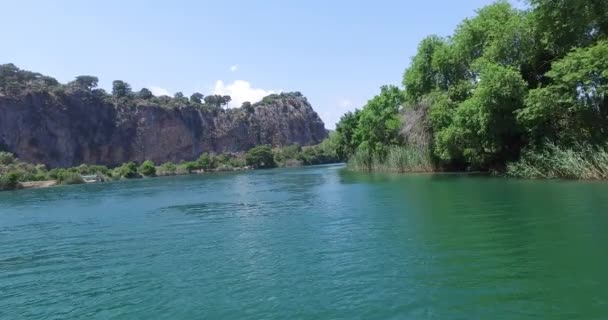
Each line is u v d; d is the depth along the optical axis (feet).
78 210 88.12
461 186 82.38
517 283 26.30
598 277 26.48
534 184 76.18
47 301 29.04
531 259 30.99
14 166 270.67
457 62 123.13
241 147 610.24
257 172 298.35
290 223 54.39
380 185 99.91
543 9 88.22
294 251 38.42
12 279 35.35
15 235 58.75
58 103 458.91
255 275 31.63
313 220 55.31
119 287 31.01
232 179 200.75
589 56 75.36
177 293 28.73
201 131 578.25
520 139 102.17
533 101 84.94
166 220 65.05
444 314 22.40
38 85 474.08
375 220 51.42
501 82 91.09
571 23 84.79
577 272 27.61
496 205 55.57
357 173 166.71
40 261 41.45
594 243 33.88
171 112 545.85
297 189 111.04
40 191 175.42
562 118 89.30
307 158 448.24
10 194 164.76
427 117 132.16
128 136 506.89
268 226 53.31
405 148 150.41
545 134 90.84
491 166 113.80
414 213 54.34
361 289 26.94
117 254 42.29
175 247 43.86
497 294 24.70
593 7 82.64
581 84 79.92
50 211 88.89
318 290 27.32
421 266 31.01
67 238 53.88
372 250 36.65
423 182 98.63
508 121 95.66
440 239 38.96
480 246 35.63
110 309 26.66
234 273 32.58
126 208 86.63
